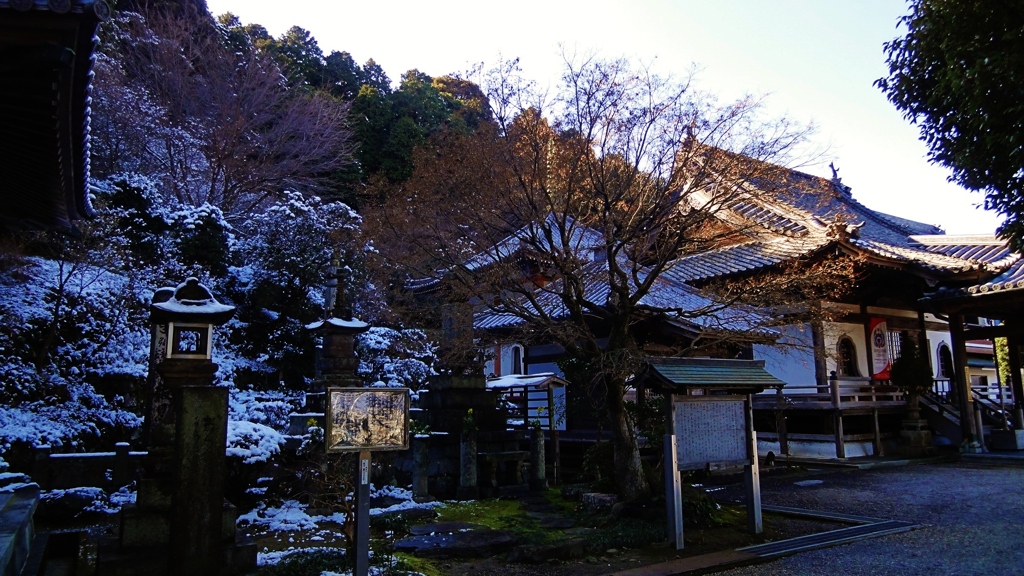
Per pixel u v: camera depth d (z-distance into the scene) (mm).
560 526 9453
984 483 14273
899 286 22141
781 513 10766
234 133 25375
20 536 5680
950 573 7273
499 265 9289
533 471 12867
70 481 10531
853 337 22078
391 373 18609
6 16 4930
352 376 13031
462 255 9508
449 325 11453
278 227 19500
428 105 38250
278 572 6504
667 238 9898
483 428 13086
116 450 10953
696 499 9758
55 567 7113
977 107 6414
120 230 16797
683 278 20906
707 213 9344
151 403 10789
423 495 11328
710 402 9086
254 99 27609
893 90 7734
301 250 19234
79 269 15281
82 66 5918
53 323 13672
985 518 10461
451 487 12188
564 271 9234
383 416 5547
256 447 10602
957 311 19891
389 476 11961
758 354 21891
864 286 21688
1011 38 6066
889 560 7836
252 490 10352
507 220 9477
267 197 27188
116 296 15914
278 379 19000
